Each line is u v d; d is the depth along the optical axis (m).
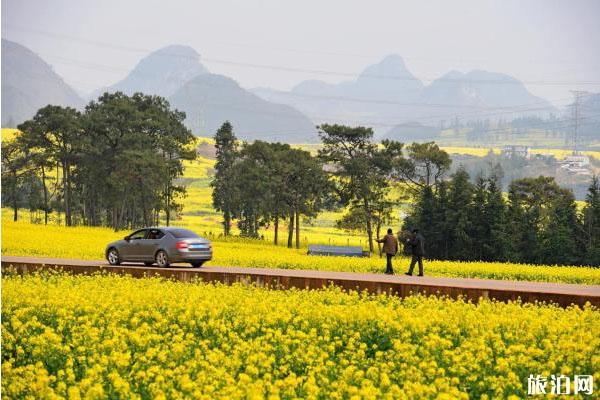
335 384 17.55
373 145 156.88
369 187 150.88
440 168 160.00
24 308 27.38
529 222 133.12
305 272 45.31
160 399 15.71
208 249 48.91
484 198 138.50
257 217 163.25
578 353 20.86
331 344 22.95
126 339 23.22
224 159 180.75
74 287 34.50
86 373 18.80
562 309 31.70
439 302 31.94
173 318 27.31
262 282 39.88
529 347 22.45
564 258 128.75
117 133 168.62
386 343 24.03
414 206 153.12
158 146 171.75
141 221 184.50
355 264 62.84
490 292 34.47
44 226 111.44
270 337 23.47
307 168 151.50
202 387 17.50
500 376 18.62
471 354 20.67
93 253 63.78
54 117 166.00
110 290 33.97
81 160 167.50
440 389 17.20
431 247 141.50
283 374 20.03
